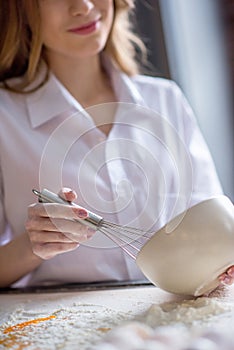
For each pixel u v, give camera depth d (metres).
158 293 1.00
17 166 1.32
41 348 0.73
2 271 1.21
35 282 1.30
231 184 1.85
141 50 1.62
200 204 0.88
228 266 0.89
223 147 1.85
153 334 0.66
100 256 1.29
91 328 0.81
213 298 0.92
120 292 1.04
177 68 1.80
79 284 1.17
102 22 1.30
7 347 0.75
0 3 1.36
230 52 1.83
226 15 1.82
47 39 1.31
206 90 1.83
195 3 1.81
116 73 1.46
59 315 0.90
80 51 1.30
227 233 0.87
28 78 1.37
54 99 1.35
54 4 1.26
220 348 0.63
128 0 1.45
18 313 0.94
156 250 0.89
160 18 1.78
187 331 0.73
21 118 1.35
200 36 1.82
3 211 1.33
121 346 0.63
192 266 0.88
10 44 1.37
